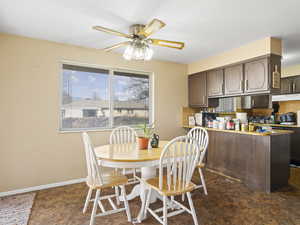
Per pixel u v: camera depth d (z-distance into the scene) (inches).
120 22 87.4
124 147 92.8
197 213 81.0
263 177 104.2
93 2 71.3
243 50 119.1
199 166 99.1
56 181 110.7
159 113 151.4
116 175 82.9
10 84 98.9
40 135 106.4
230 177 124.0
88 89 124.7
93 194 99.3
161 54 136.8
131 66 137.9
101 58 125.8
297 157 158.1
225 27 93.4
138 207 86.5
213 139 137.9
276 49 107.2
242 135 116.6
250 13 79.7
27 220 75.4
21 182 101.4
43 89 107.3
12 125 99.4
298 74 168.4
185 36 104.1
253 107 167.5
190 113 168.7
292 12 78.9
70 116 118.6
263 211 82.8
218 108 161.6
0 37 96.8
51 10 76.8
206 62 147.7
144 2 71.4
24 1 70.1
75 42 112.3
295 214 80.4
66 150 113.9
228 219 76.7
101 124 129.3
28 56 103.3
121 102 137.6
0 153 96.7
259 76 110.0
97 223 73.8
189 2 71.4
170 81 157.5
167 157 66.6
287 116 173.0
